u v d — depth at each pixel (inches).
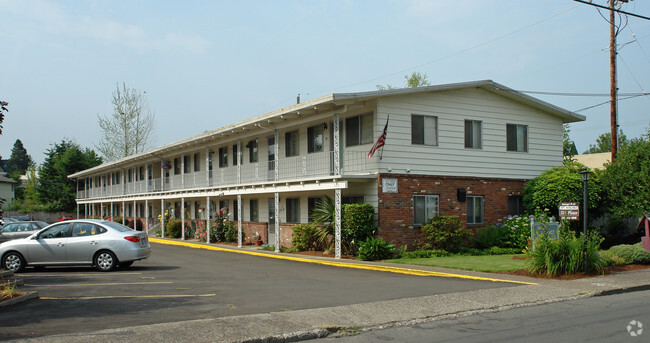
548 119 999.6
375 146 766.5
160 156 1486.2
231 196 1238.9
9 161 4997.5
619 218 935.7
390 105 802.8
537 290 457.4
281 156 1033.5
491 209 909.8
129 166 1786.4
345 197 856.3
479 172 898.1
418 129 831.7
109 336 297.7
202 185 1269.7
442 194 849.5
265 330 314.3
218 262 765.3
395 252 765.3
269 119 908.0
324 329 317.4
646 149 848.9
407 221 808.3
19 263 631.8
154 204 1728.6
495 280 525.0
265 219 1101.1
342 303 408.8
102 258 642.8
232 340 291.4
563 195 848.9
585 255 534.9
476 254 797.9
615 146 948.6
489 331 319.6
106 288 498.0
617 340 293.4
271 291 475.5
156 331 310.0
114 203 2156.7
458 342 294.2
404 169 810.8
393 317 355.6
